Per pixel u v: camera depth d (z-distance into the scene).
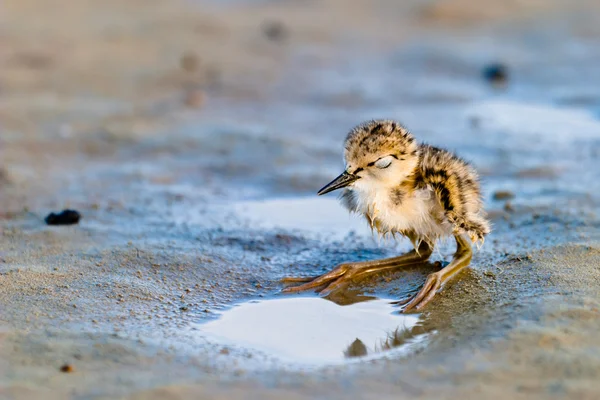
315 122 16.97
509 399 6.20
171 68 20.88
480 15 27.44
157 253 9.86
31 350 7.16
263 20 26.81
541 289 8.34
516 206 11.52
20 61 20.77
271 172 13.88
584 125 16.45
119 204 12.01
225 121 16.86
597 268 8.82
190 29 25.16
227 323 8.08
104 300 8.44
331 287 9.02
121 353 7.17
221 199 12.53
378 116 17.44
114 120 16.59
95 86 19.09
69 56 21.48
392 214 9.12
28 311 8.04
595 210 11.16
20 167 13.66
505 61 22.12
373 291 8.95
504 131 16.17
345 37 24.98
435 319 8.02
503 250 9.81
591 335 7.18
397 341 7.59
